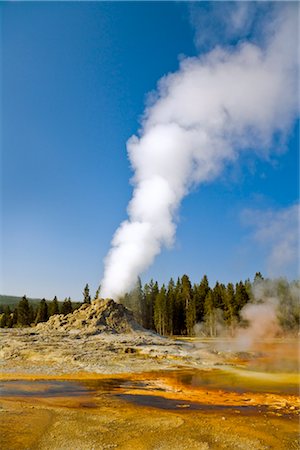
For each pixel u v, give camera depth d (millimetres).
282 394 20672
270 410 17203
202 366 30891
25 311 87375
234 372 28266
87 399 18953
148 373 27328
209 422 14914
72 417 15109
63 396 19547
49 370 27438
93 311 47969
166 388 22172
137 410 16750
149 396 19922
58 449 11641
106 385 22844
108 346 35781
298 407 17812
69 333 41219
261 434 13500
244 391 21438
